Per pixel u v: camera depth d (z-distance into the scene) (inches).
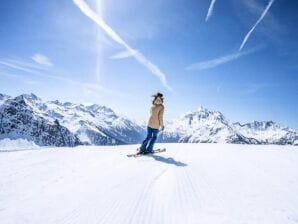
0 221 100.8
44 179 159.9
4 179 158.6
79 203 119.6
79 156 239.9
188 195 130.6
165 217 104.4
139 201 122.0
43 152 258.7
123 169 186.7
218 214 106.8
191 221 100.3
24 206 116.2
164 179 159.9
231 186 146.6
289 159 239.3
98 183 150.9
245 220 100.7
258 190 139.4
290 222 99.0
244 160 232.5
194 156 249.9
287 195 131.0
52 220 101.7
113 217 104.5
